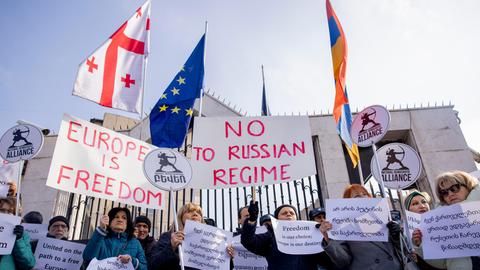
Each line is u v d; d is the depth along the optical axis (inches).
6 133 171.3
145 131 298.0
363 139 156.2
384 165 158.9
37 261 150.3
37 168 276.1
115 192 177.9
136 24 255.3
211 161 182.7
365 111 159.3
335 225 132.6
